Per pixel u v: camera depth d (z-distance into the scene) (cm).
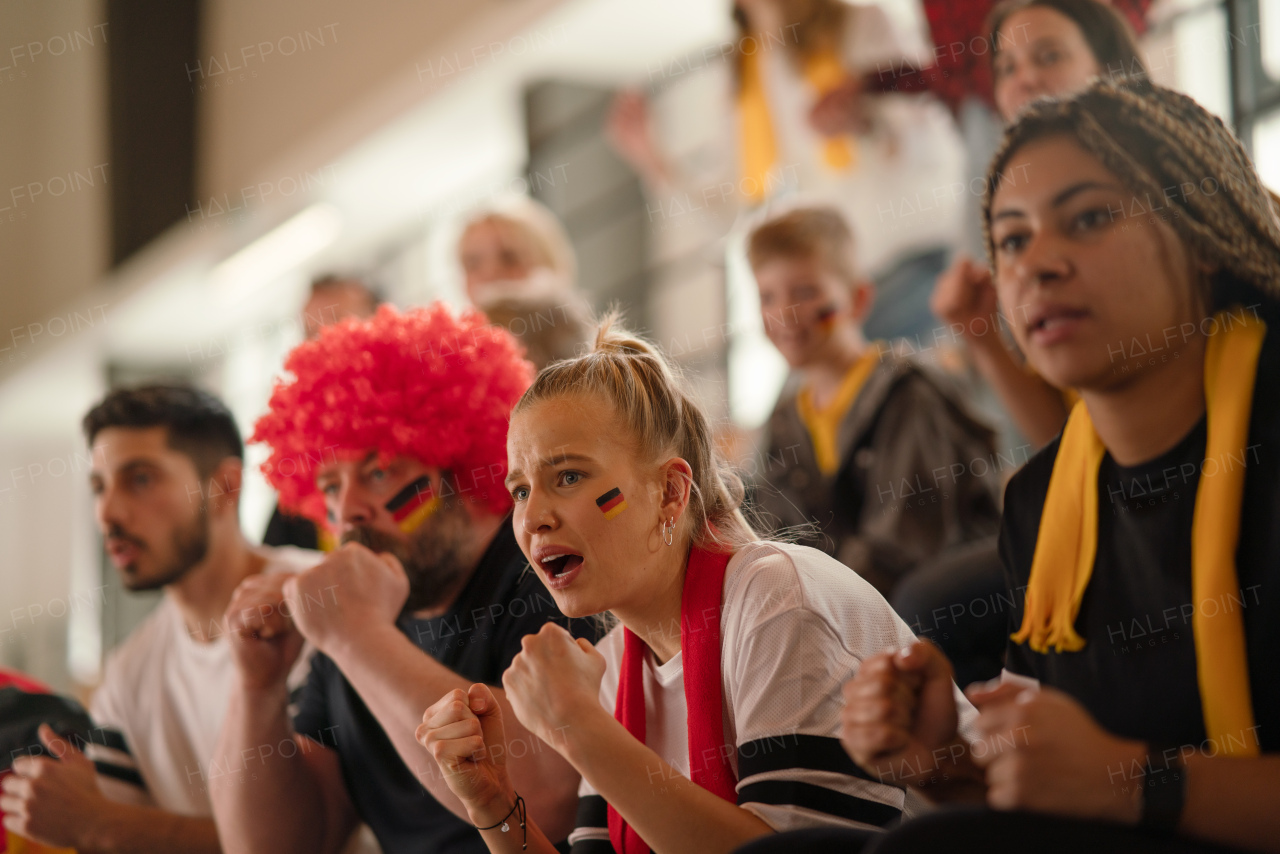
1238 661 123
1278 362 131
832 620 131
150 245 750
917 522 257
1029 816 95
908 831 97
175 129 743
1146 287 141
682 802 122
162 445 242
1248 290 137
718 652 136
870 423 270
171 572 242
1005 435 273
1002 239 154
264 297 762
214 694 244
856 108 368
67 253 848
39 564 945
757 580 135
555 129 501
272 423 202
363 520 189
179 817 227
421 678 170
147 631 270
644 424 139
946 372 284
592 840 150
